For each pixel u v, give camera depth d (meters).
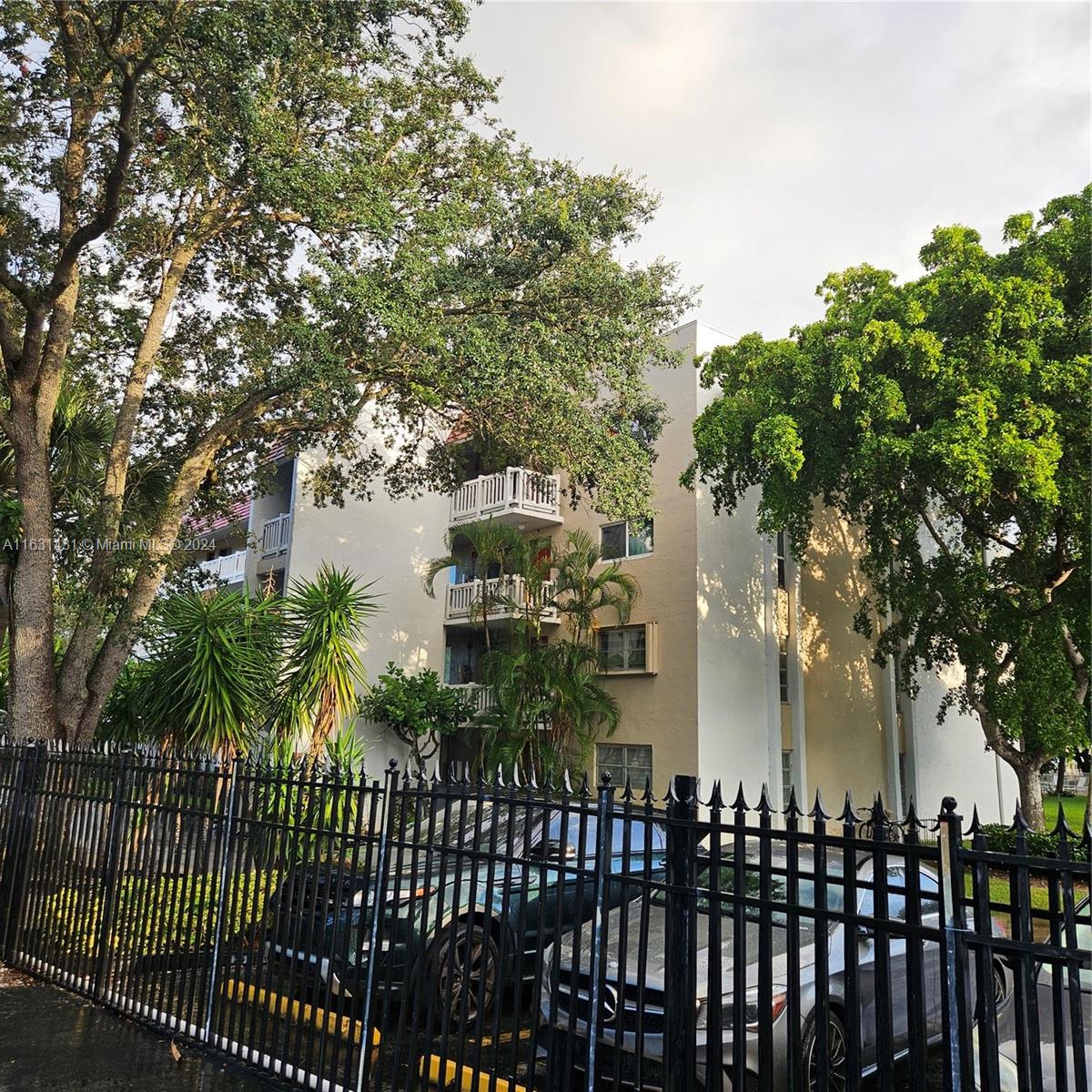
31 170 11.68
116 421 14.16
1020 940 2.60
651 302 14.53
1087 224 13.73
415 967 4.55
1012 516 15.88
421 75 13.55
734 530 19.34
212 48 9.76
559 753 16.98
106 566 12.16
